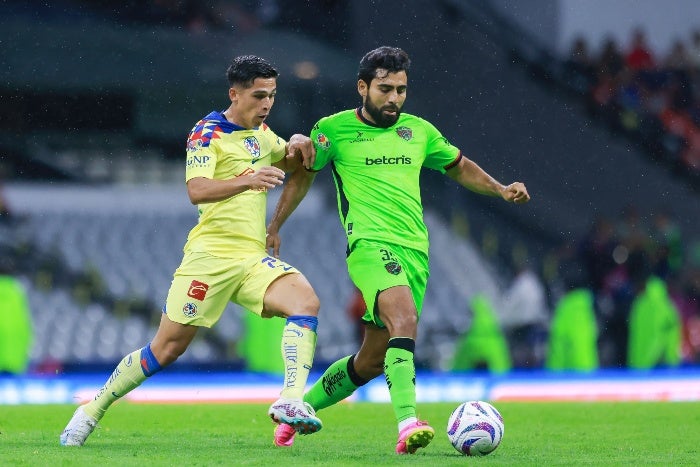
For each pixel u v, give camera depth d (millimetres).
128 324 64125
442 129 73188
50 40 73625
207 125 19844
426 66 73000
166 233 71688
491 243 71750
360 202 20219
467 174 21766
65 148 74688
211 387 45219
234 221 19891
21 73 73188
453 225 72312
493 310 65062
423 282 20234
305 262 70375
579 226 72375
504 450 20250
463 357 54625
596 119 74375
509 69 73938
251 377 49062
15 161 73688
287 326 19219
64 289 64938
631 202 73312
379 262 19484
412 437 18188
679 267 62875
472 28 73812
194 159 19500
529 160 73625
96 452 18906
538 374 52031
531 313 57250
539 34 75188
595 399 43031
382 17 73500
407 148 20531
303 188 21375
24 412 31359
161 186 74625
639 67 75562
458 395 45312
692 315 60750
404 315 19047
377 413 31781
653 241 61969
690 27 75812
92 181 74125
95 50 74062
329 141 20594
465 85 73250
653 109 74938
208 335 58438
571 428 26438
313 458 17875
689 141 74312
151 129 75500
